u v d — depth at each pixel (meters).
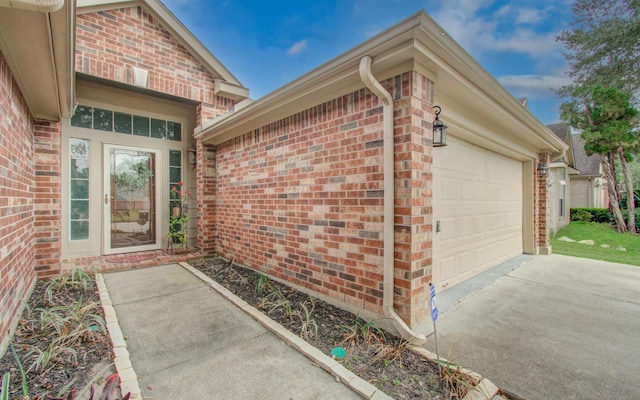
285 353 2.49
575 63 12.36
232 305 3.51
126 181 6.02
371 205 3.04
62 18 2.09
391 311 2.76
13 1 1.67
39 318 3.03
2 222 2.44
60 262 4.49
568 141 13.47
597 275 5.01
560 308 3.54
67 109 4.05
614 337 2.83
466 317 3.26
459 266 4.44
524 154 6.13
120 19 5.37
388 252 2.79
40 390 1.94
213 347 2.58
